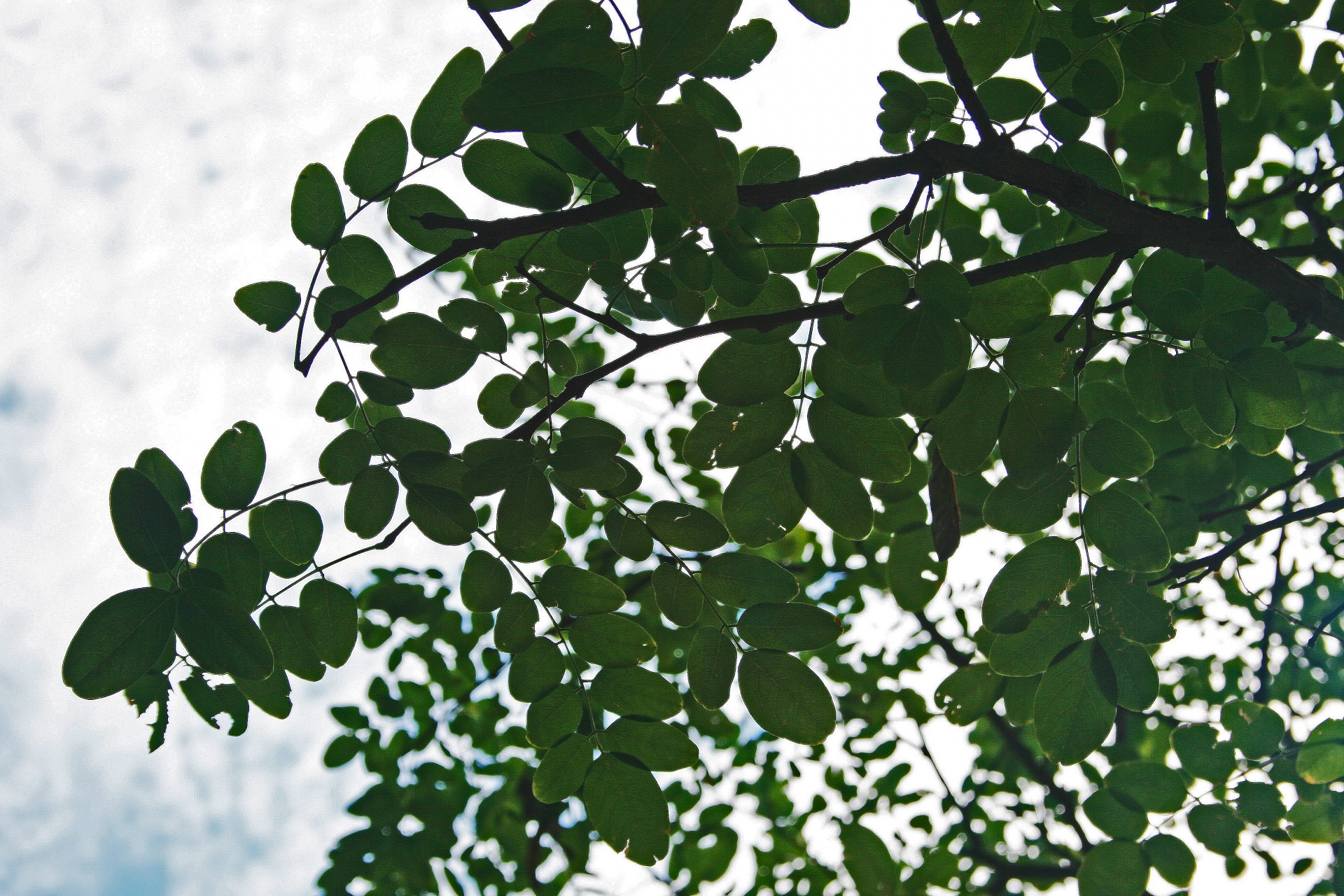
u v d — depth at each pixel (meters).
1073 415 1.93
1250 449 2.39
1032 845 5.70
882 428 1.92
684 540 2.03
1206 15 1.87
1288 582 4.04
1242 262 1.99
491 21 1.59
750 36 1.86
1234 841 2.45
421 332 1.97
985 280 1.91
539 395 2.10
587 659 2.10
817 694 1.97
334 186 1.94
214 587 1.79
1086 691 2.13
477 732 5.64
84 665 1.72
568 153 1.92
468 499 2.00
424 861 4.66
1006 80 2.28
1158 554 2.05
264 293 2.03
